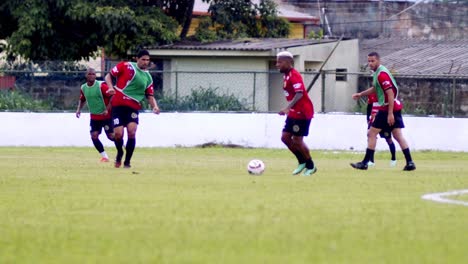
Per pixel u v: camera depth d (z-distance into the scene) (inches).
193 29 4596.5
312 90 3646.7
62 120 2970.0
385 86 1796.3
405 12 5969.5
